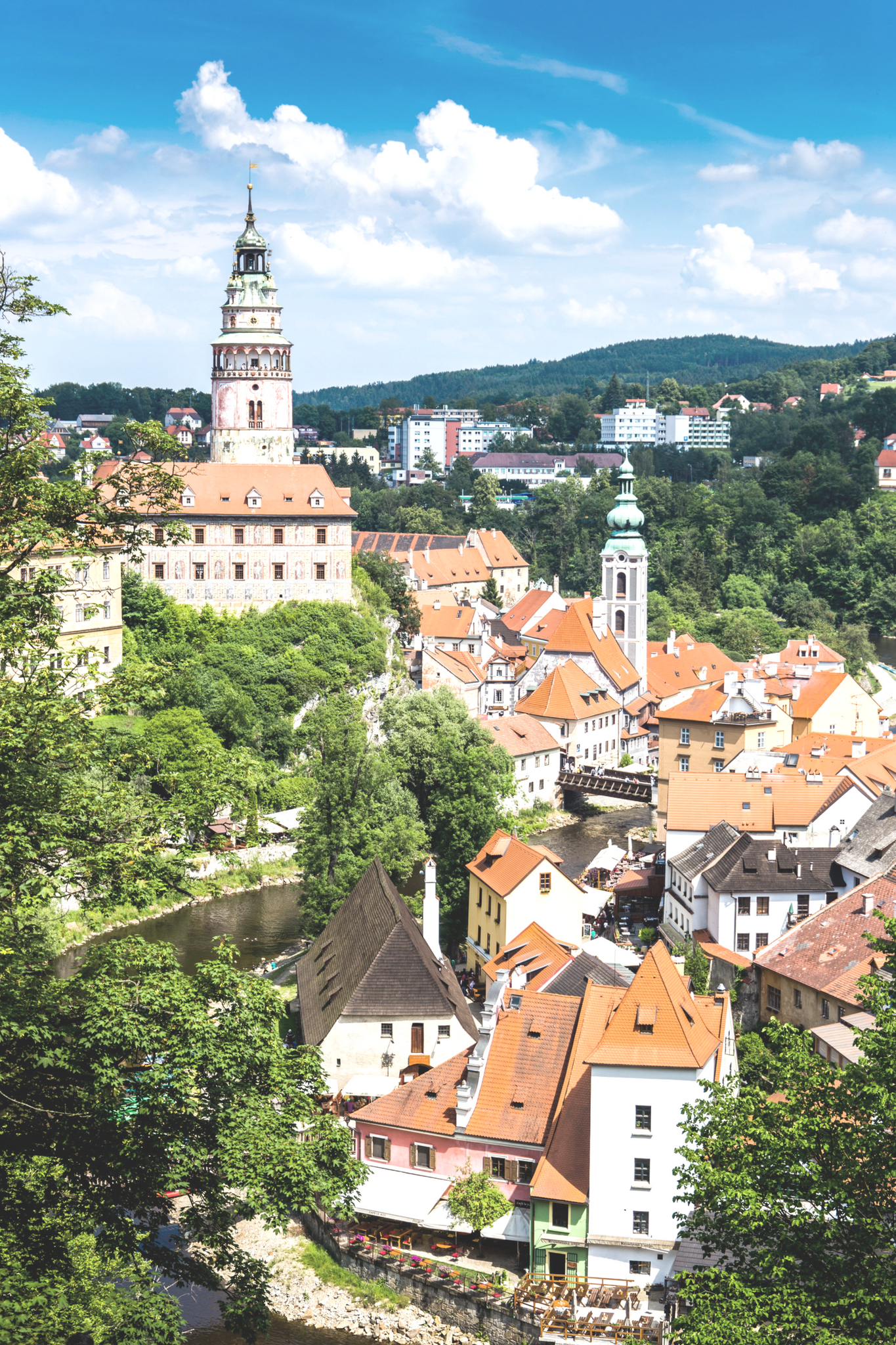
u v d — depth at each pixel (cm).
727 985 10638
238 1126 4219
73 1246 4722
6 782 4284
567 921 11394
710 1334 4288
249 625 19375
